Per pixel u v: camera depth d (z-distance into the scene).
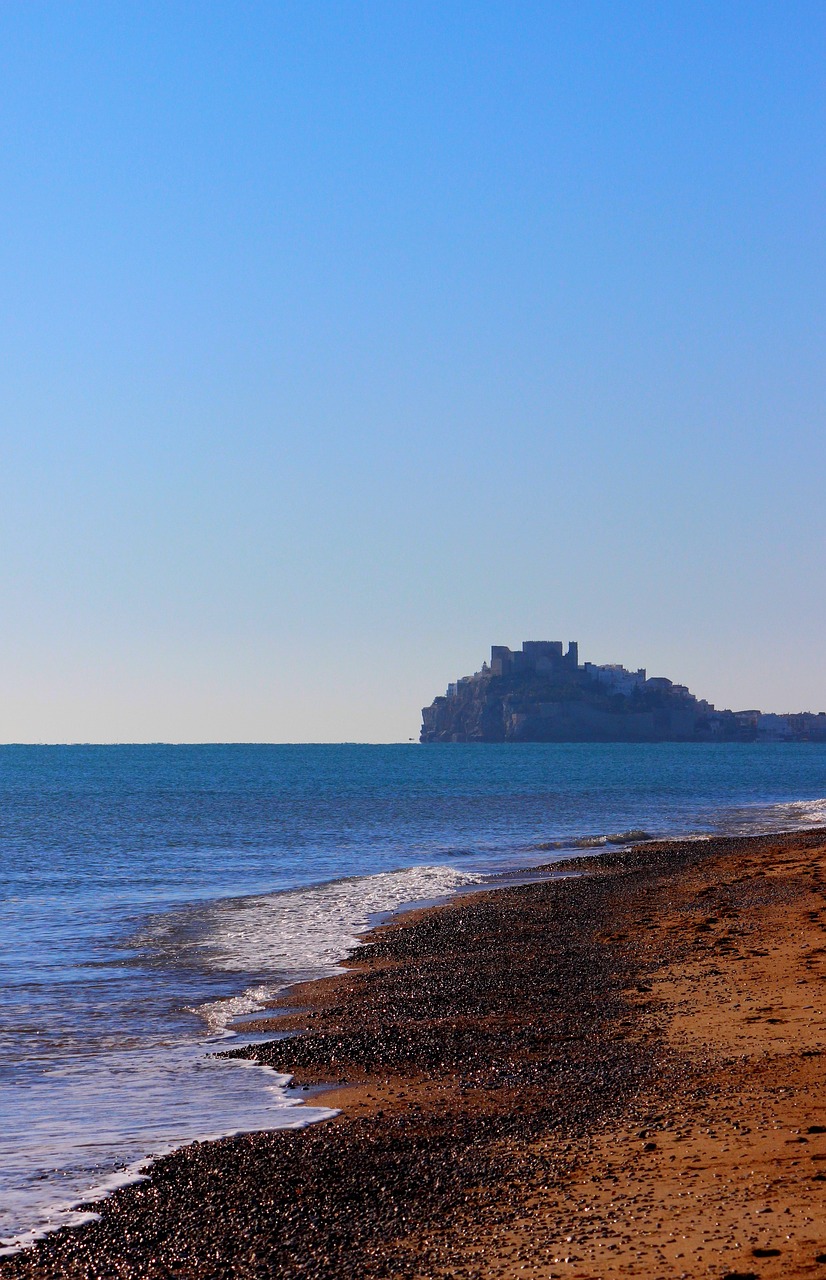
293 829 80.12
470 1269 9.80
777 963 24.58
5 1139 15.20
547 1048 18.91
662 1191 11.20
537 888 42.88
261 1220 11.84
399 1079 17.75
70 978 27.95
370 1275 10.02
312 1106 16.50
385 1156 13.70
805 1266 8.83
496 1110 15.48
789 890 36.00
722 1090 15.10
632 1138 13.32
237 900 43.19
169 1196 12.79
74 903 42.78
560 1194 11.59
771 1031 18.47
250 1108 16.53
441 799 115.81
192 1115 16.25
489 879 48.50
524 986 24.53
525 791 131.00
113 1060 19.77
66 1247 11.48
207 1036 21.72
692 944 28.08
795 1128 12.86
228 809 103.12
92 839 73.12
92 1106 16.81
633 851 56.38
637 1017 20.73
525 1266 9.69
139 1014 23.77
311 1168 13.40
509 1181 12.26
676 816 88.25
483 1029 20.69
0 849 66.12
